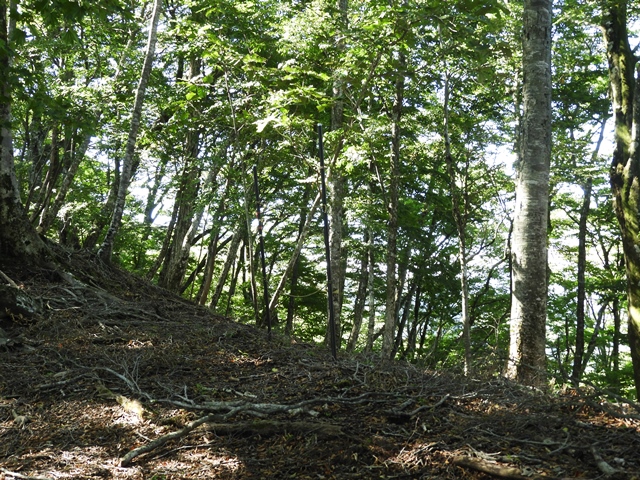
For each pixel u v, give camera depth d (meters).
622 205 12.00
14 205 9.62
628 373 19.72
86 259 11.14
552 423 4.24
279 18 14.09
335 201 13.59
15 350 6.86
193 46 10.91
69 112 9.32
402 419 4.69
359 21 10.69
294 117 10.70
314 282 23.77
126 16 8.07
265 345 7.83
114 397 5.39
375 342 29.88
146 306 9.59
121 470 4.01
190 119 12.96
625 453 3.72
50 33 14.30
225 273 20.12
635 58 12.48
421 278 23.19
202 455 4.19
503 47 10.21
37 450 4.36
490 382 5.39
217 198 15.66
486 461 3.67
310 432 4.36
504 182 16.88
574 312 22.94
